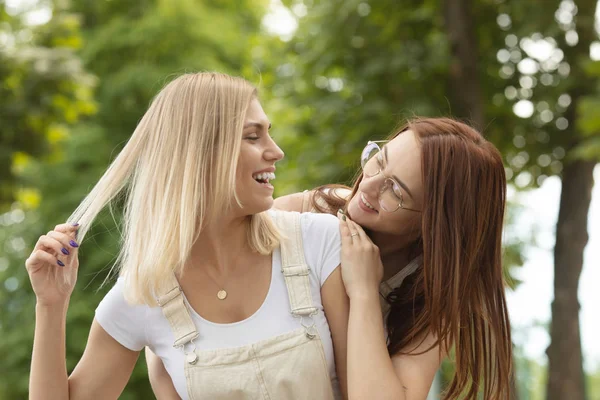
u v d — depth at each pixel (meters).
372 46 9.64
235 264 2.27
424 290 2.46
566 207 10.12
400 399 2.23
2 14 9.43
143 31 14.48
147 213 2.23
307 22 10.09
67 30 9.62
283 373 2.20
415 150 2.43
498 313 2.54
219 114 2.20
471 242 2.45
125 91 14.27
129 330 2.32
